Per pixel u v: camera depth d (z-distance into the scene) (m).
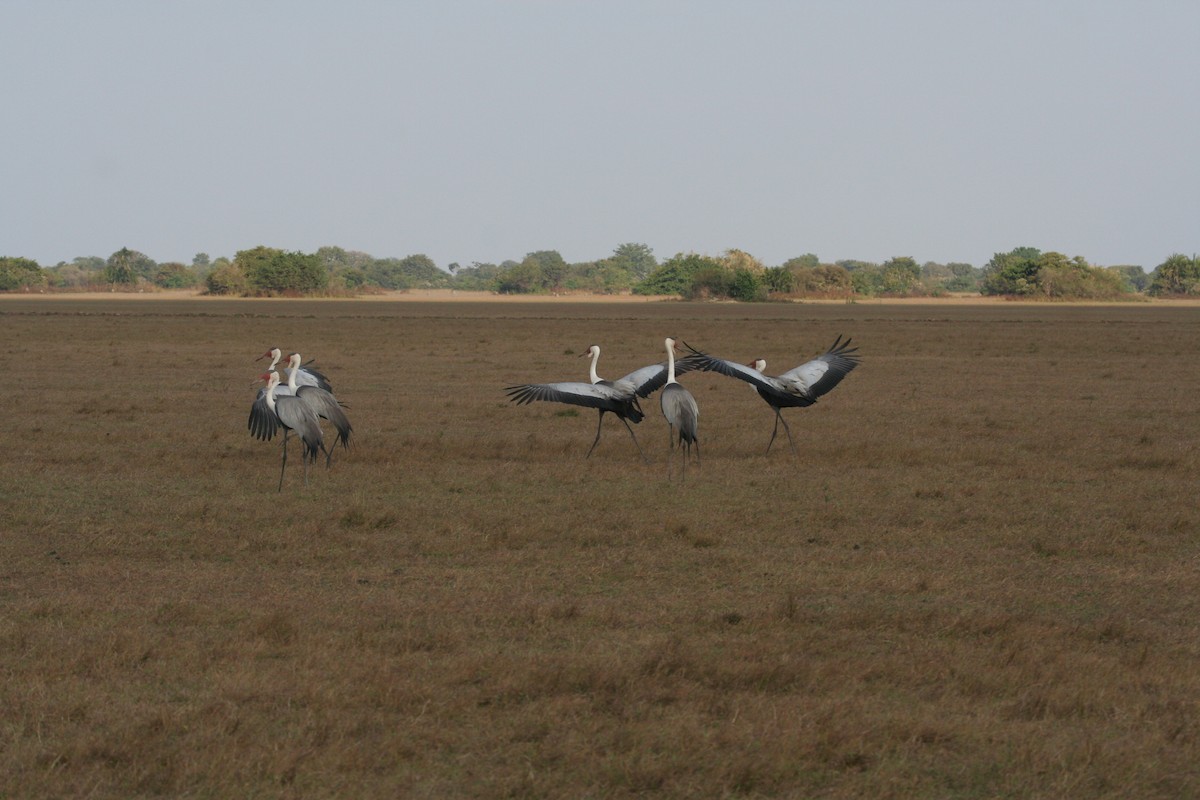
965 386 63.69
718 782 13.20
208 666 17.02
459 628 19.08
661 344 103.50
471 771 13.55
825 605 20.81
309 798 12.81
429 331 124.50
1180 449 39.25
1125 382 66.38
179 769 13.36
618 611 20.14
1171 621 20.00
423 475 33.66
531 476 33.62
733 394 59.97
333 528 26.61
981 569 23.38
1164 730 14.85
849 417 49.16
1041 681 16.56
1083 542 25.42
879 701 15.91
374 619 19.53
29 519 27.16
